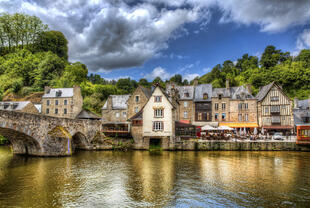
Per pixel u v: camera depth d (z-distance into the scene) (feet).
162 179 48.65
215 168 60.18
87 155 83.66
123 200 35.63
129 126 117.80
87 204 33.81
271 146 95.20
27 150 77.71
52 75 209.26
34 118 69.46
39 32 265.13
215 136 102.22
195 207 32.76
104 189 41.37
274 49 245.24
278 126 124.88
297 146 94.27
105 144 100.73
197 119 135.85
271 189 41.57
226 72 251.39
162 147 98.53
